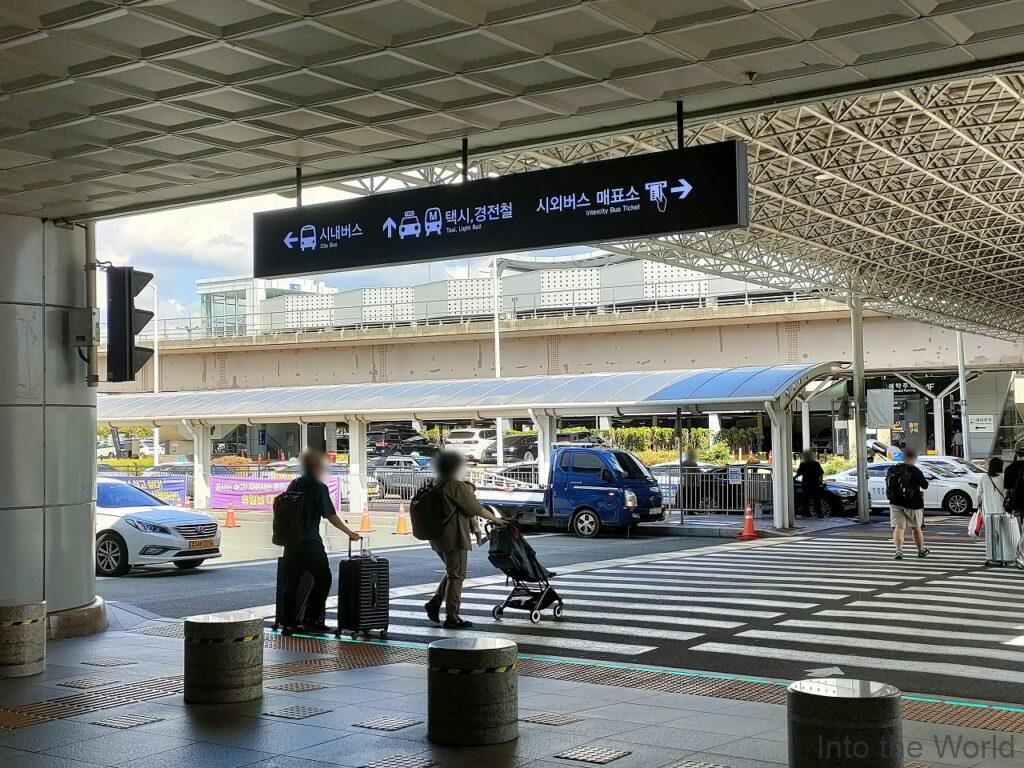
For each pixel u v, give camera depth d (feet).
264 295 263.29
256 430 238.07
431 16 24.27
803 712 16.66
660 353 171.01
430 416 110.01
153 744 23.21
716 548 74.79
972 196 81.46
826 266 103.65
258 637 27.94
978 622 41.16
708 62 26.89
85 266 41.29
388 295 193.57
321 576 39.50
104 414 126.82
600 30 25.31
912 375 186.19
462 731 22.93
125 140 31.81
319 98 29.35
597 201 30.60
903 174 75.61
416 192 33.35
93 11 23.32
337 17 24.35
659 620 42.73
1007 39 25.48
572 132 32.78
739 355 167.63
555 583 55.21
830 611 44.24
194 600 51.13
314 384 189.37
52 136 31.14
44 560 39.17
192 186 36.88
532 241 31.48
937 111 61.41
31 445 38.96
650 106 30.42
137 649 36.32
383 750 22.63
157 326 190.60
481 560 67.05
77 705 27.14
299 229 35.22
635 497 85.10
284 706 26.86
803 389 93.97
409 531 89.51
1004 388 201.05
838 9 24.13
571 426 210.79
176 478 113.60
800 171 73.67
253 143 32.76
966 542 74.95
